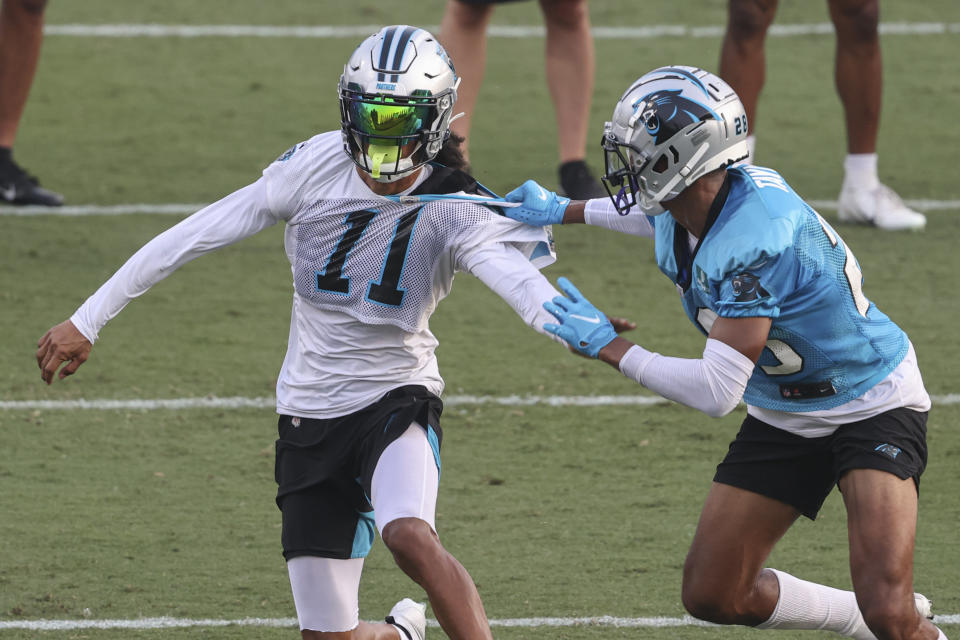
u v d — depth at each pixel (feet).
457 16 108.27
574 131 110.63
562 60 109.60
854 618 50.55
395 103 45.55
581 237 112.16
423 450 47.42
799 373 46.98
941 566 62.23
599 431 78.54
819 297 45.62
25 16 110.52
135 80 142.82
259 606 58.54
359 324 48.08
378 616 58.44
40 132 129.59
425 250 47.57
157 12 162.20
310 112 135.33
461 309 97.81
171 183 118.52
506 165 121.70
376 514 46.26
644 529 66.59
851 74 108.88
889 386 47.37
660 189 45.62
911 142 130.93
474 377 85.51
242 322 94.12
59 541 64.54
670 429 78.95
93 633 55.88
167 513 67.97
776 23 160.35
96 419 79.10
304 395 49.08
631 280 102.01
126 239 106.93
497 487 71.46
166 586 60.29
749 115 106.01
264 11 162.91
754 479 48.85
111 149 126.11
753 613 50.03
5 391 82.17
